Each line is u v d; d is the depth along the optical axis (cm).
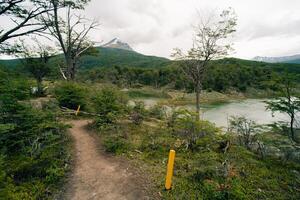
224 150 952
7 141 740
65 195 525
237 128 1242
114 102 1512
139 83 8100
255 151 1087
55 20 1758
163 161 761
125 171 663
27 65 3167
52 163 673
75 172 660
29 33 1384
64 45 2258
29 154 712
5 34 1268
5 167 586
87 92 1920
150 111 1917
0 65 1118
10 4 1211
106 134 1135
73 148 907
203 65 1731
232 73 6406
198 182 600
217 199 518
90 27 2256
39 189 530
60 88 1862
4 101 836
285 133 1156
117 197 514
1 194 463
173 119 1268
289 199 596
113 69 8238
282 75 1197
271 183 690
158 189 544
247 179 693
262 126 1266
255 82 6369
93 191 545
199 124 973
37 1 1325
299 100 1134
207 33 1659
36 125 829
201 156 773
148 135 1062
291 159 1018
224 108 3638
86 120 1587
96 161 759
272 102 1238
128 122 1502
